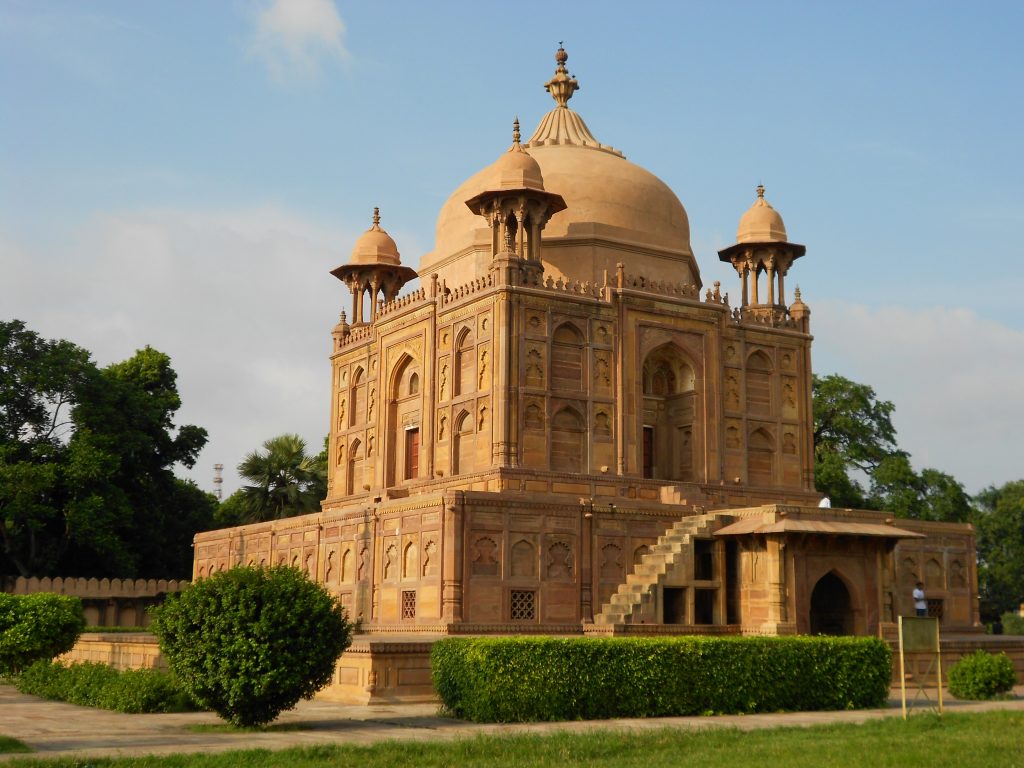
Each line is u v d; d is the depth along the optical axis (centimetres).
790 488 3691
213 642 1902
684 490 3419
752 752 1549
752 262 3938
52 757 1480
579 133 4197
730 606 3028
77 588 4438
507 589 2941
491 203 3475
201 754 1516
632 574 3114
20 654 2866
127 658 2933
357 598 3269
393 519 3130
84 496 4516
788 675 2244
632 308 3497
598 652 2084
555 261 3725
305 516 3609
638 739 1664
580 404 3369
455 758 1498
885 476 5403
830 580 3077
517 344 3297
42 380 4522
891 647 2842
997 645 2969
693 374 3594
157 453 5225
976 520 7969
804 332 3831
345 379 4184
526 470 3234
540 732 1789
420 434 3606
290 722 1998
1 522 4497
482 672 2000
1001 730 1784
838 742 1638
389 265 4297
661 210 3928
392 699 2323
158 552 5125
